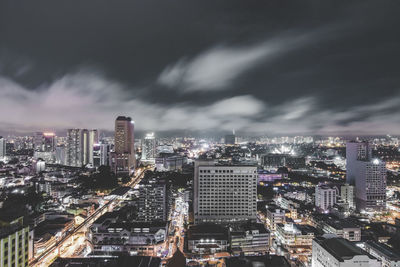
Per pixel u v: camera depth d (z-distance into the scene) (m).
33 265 187.62
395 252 188.88
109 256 193.75
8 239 124.62
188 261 191.88
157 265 166.00
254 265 156.12
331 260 159.38
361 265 150.88
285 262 159.62
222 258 198.88
